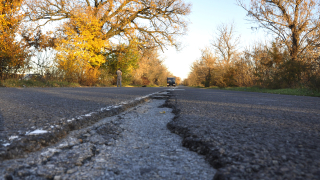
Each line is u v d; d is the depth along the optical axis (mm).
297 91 9750
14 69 10109
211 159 1075
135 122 2064
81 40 14664
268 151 1095
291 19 14648
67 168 952
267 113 2566
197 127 1710
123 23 18047
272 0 15086
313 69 10523
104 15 17172
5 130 1382
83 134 1509
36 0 15164
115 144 1347
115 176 908
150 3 18125
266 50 15156
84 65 14930
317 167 885
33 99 3559
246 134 1471
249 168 899
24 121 1688
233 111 2740
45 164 977
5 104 2828
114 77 21016
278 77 13102
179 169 991
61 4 15898
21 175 862
